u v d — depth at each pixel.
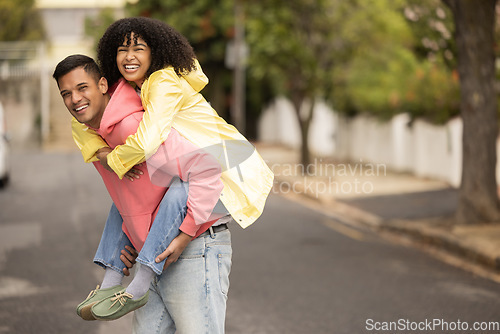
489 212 11.69
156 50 3.36
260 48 20.95
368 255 10.03
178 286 3.47
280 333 6.21
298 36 21.41
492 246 9.75
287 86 21.91
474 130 11.68
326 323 6.52
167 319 3.62
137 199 3.39
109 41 3.41
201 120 3.41
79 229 12.13
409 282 8.26
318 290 7.82
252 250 10.30
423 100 18.56
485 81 11.58
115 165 3.26
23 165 24.47
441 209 14.23
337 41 21.41
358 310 6.97
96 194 16.95
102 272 8.81
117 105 3.34
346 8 20.67
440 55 13.60
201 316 3.49
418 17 13.47
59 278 8.51
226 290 3.61
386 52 21.11
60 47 44.94
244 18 21.94
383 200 16.00
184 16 29.89
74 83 3.33
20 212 14.21
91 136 3.49
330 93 23.55
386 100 20.36
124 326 6.54
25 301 7.45
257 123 37.44
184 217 3.34
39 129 34.94
